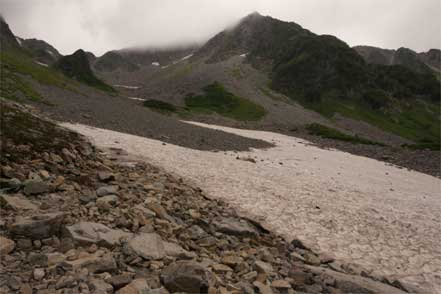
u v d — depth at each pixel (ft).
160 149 115.75
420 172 164.25
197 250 37.40
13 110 79.00
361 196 89.30
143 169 73.77
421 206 86.89
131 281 25.38
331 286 34.22
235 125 394.93
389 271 45.24
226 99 579.89
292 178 101.35
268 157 146.61
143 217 40.75
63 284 23.53
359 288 33.76
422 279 43.86
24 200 38.40
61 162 58.29
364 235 58.39
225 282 29.86
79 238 30.32
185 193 62.28
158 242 33.22
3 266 25.02
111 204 43.83
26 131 65.46
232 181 86.07
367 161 180.75
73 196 44.19
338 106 586.86
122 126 166.61
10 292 22.24
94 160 68.59
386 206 81.25
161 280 26.91
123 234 34.24
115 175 60.29
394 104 609.42
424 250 54.39
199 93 637.71
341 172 130.21
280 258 41.37
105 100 302.45
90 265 26.40
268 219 60.54
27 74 274.57
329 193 87.35
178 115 404.57
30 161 52.54
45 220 30.66
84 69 654.12
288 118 484.33
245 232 47.21
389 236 59.36
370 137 452.35
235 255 37.81
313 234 55.88
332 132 347.15
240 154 142.72
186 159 106.22
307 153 183.11
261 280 31.86
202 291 26.05
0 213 33.78
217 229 46.75
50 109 173.68
